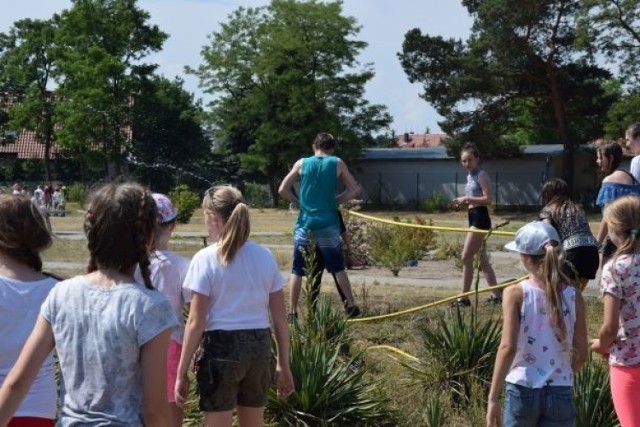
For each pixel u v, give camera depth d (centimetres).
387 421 677
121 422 338
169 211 540
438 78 5356
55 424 394
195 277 507
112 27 6956
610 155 885
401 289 1430
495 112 5416
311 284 795
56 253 2252
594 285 1473
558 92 5309
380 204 6456
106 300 345
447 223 4369
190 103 7356
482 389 709
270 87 6538
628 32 5125
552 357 486
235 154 7388
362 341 882
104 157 6756
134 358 342
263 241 2844
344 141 6400
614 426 636
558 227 844
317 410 665
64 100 6988
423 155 6419
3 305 397
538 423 492
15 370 353
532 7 5016
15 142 8031
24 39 7625
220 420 509
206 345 507
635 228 528
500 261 2084
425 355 785
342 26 6550
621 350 535
